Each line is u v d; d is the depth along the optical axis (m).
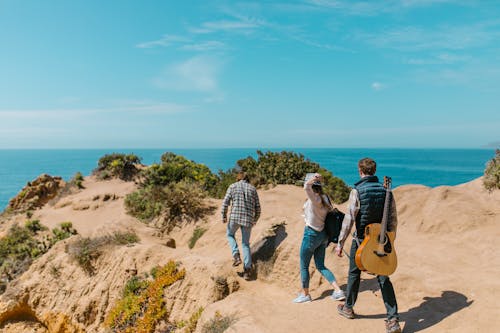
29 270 10.70
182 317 7.57
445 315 5.03
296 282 7.19
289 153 17.33
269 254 8.02
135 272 9.09
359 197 4.81
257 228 9.25
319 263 6.16
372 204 4.77
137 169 21.69
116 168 21.50
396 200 9.95
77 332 9.05
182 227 13.70
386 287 4.75
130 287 8.62
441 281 6.02
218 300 7.29
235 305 6.18
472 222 8.23
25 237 15.48
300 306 6.03
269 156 17.45
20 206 21.56
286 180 15.96
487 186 9.66
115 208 17.14
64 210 18.44
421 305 5.47
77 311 9.18
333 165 186.88
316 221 5.93
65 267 10.02
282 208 12.62
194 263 8.20
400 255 7.31
